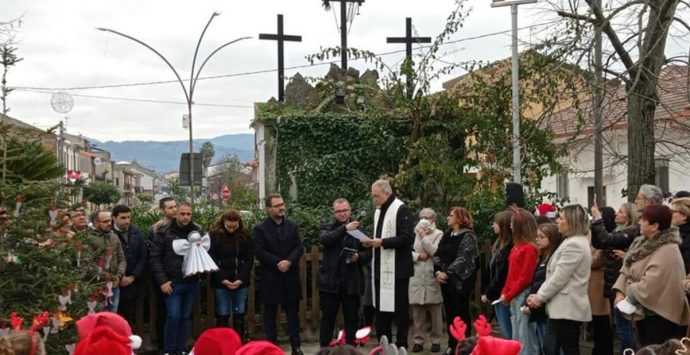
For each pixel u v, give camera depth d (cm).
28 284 625
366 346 930
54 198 661
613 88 1009
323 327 852
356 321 849
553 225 718
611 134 1458
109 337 381
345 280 838
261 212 1151
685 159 1387
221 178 4634
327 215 1160
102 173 6053
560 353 688
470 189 1204
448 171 1206
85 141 5762
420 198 1235
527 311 695
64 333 635
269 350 353
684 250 648
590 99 1119
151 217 1057
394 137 1368
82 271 702
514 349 365
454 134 1288
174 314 864
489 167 1230
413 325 971
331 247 846
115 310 848
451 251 865
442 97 1276
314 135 1397
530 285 725
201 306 990
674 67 1053
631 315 630
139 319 930
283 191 1394
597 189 1307
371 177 1384
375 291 791
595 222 755
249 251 902
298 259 870
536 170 1228
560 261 661
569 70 1056
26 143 688
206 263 860
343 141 1398
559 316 659
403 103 1271
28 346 371
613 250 748
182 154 2214
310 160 1380
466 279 848
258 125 1605
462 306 862
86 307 666
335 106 1484
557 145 1235
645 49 959
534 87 1179
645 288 602
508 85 1254
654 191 728
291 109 1517
